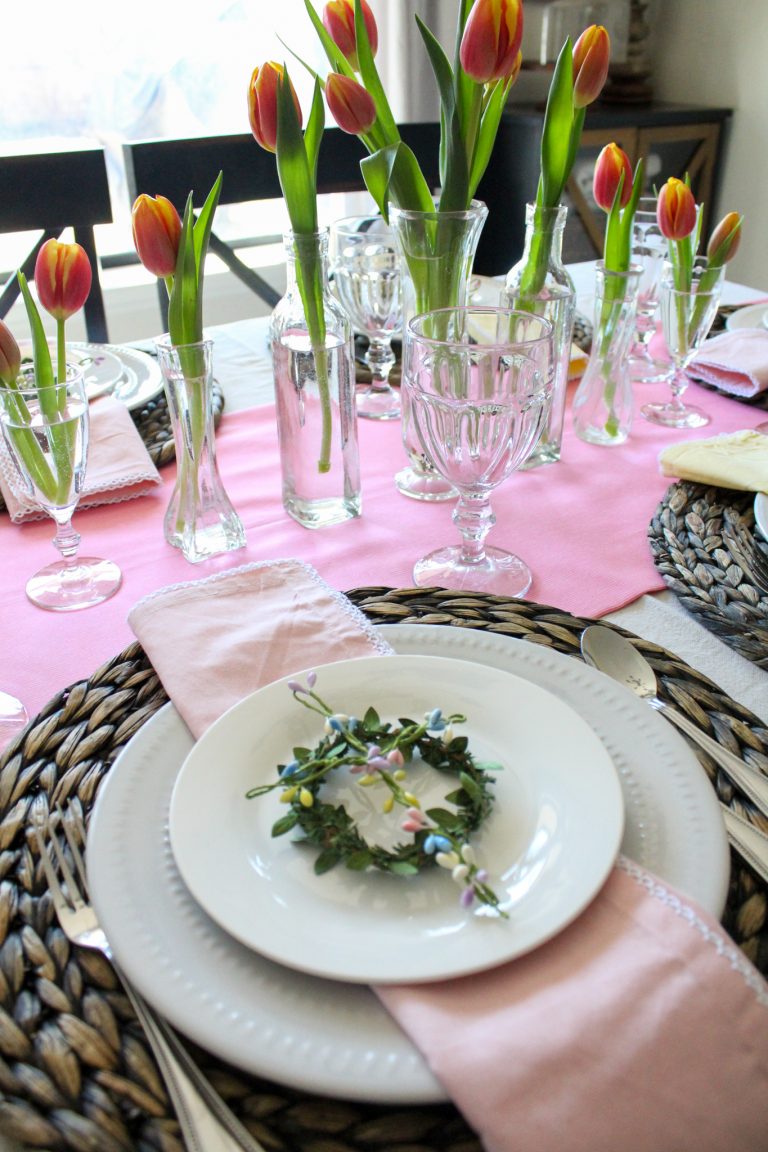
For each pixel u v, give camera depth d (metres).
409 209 0.82
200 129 2.33
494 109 0.78
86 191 1.43
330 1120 0.33
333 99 0.72
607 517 0.80
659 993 0.34
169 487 0.87
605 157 0.84
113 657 0.59
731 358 1.05
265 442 0.96
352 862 0.39
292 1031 0.34
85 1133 0.33
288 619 0.57
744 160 2.75
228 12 2.21
